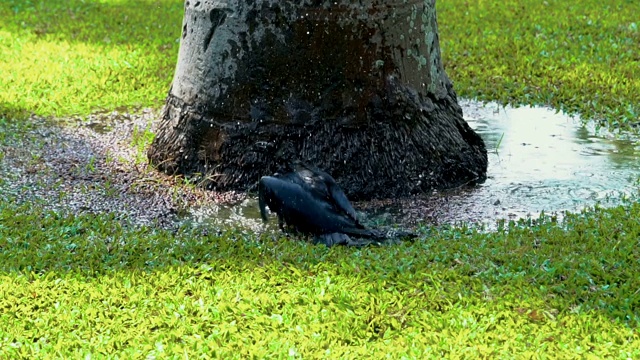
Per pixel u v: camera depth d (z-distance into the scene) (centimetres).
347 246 980
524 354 755
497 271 908
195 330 809
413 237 996
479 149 1230
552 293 865
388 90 1133
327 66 1119
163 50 1886
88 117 1465
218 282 895
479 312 829
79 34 2008
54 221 1050
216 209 1109
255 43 1125
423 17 1157
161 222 1070
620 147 1321
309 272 913
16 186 1161
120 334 805
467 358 751
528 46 1839
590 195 1138
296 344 780
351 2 1104
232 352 769
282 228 1022
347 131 1130
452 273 898
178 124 1201
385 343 785
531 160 1273
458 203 1122
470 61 1770
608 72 1661
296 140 1136
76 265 940
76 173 1212
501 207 1105
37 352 773
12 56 1814
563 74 1666
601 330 797
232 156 1156
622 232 995
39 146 1312
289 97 1130
